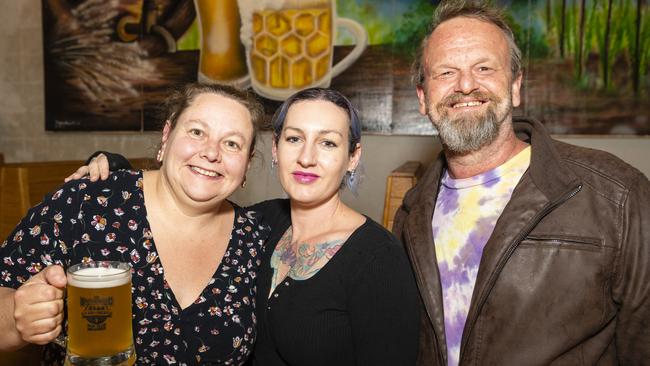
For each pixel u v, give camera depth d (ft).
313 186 4.24
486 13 4.57
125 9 13.05
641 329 3.87
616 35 10.52
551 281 3.98
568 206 4.08
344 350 4.09
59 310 2.91
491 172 4.43
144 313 4.01
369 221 4.37
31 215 3.94
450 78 4.48
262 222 5.00
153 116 13.10
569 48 10.74
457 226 4.42
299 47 12.12
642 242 3.83
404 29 11.57
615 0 10.46
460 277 4.28
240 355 4.22
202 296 4.16
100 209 4.09
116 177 4.31
